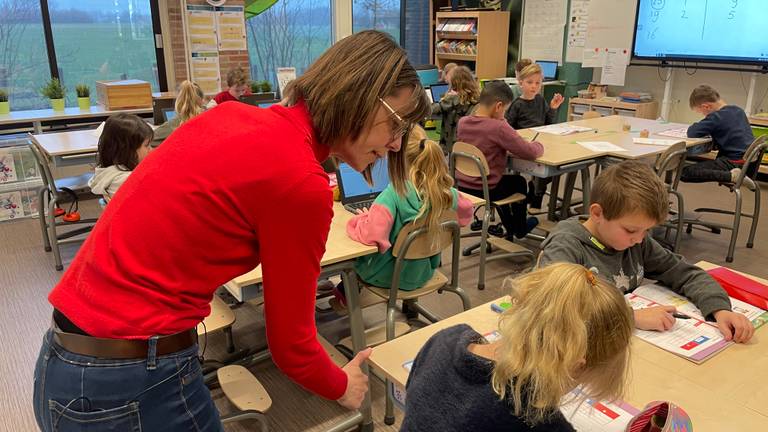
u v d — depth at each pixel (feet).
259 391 6.28
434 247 7.20
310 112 3.14
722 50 17.84
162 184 2.91
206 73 20.04
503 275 11.33
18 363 8.30
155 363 2.99
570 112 21.67
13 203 14.39
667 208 4.93
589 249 5.33
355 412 7.12
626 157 11.11
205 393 3.34
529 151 10.87
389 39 3.23
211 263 3.00
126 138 9.17
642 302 5.13
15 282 10.96
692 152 12.83
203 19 19.54
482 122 11.10
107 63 19.42
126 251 2.91
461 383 2.90
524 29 23.34
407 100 3.22
